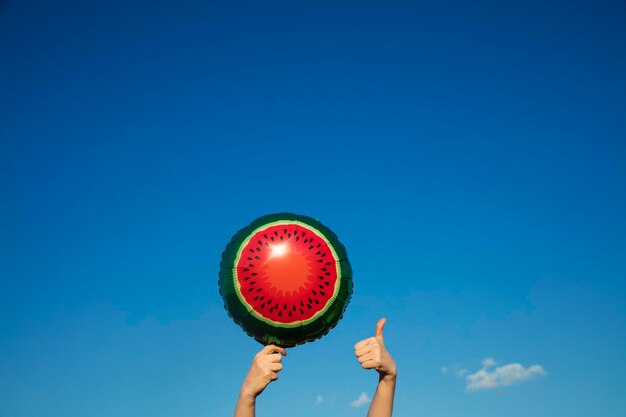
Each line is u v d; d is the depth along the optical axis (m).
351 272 2.64
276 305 2.54
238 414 2.39
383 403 2.52
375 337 2.57
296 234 2.61
